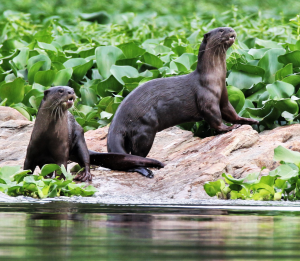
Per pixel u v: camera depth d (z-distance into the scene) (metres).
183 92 18.38
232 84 22.36
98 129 21.39
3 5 52.28
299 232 6.95
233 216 8.98
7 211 9.70
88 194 14.59
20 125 21.39
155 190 15.54
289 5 52.62
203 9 52.00
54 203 11.77
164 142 20.00
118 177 16.92
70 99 16.14
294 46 25.25
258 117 20.56
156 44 28.98
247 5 52.81
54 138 16.22
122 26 38.69
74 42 32.19
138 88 18.59
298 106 20.75
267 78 22.83
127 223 7.78
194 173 15.95
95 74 25.88
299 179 14.64
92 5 53.72
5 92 23.94
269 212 9.85
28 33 36.28
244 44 26.50
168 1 54.19
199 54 18.61
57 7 53.44
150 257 5.02
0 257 4.93
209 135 21.19
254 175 14.45
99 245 5.74
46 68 25.47
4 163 18.80
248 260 4.94
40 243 5.86
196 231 6.95
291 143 17.38
